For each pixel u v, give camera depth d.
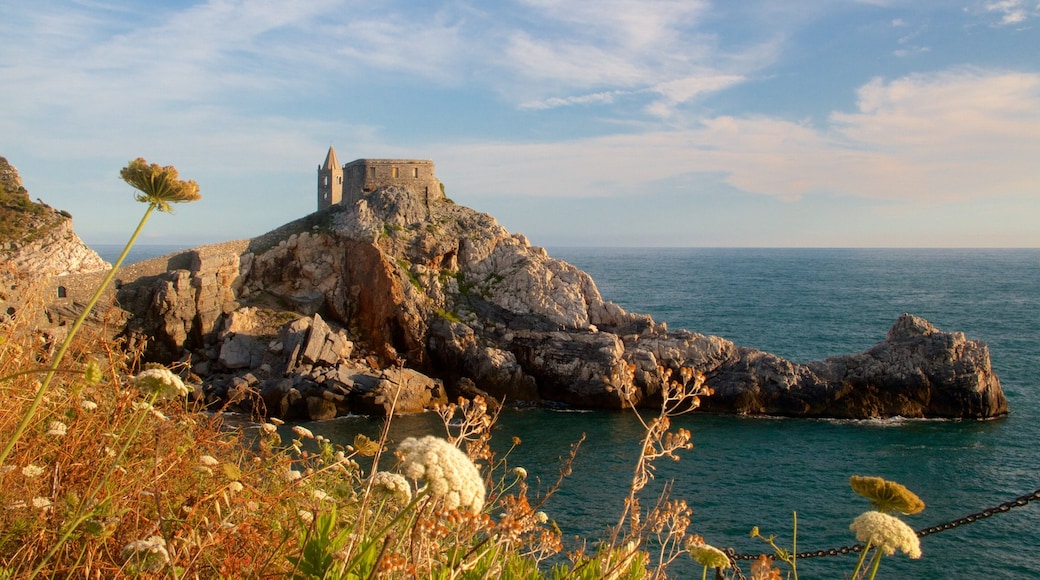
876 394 48.94
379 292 58.75
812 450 40.19
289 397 45.94
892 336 51.41
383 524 6.02
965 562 25.72
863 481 4.20
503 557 5.86
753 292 154.00
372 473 4.73
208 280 56.50
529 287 60.44
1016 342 81.19
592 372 52.94
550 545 6.65
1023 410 50.16
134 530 4.97
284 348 53.00
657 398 51.75
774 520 29.55
